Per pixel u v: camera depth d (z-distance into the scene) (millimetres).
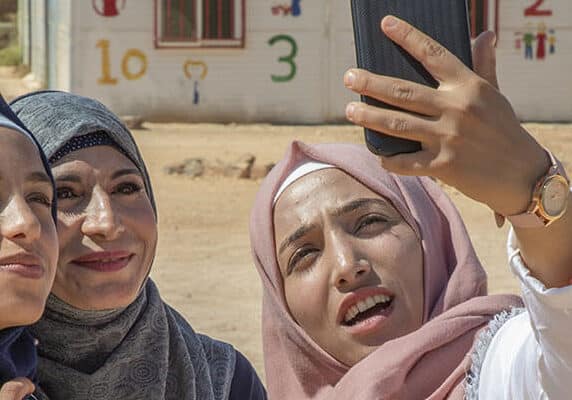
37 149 2498
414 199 3492
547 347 2105
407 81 1864
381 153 1891
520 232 2008
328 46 24891
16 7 41188
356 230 3422
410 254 3410
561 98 25250
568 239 1997
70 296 2758
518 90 25281
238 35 24844
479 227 12789
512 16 25109
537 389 2293
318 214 3424
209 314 9102
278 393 3506
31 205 2430
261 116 25031
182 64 24859
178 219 13367
